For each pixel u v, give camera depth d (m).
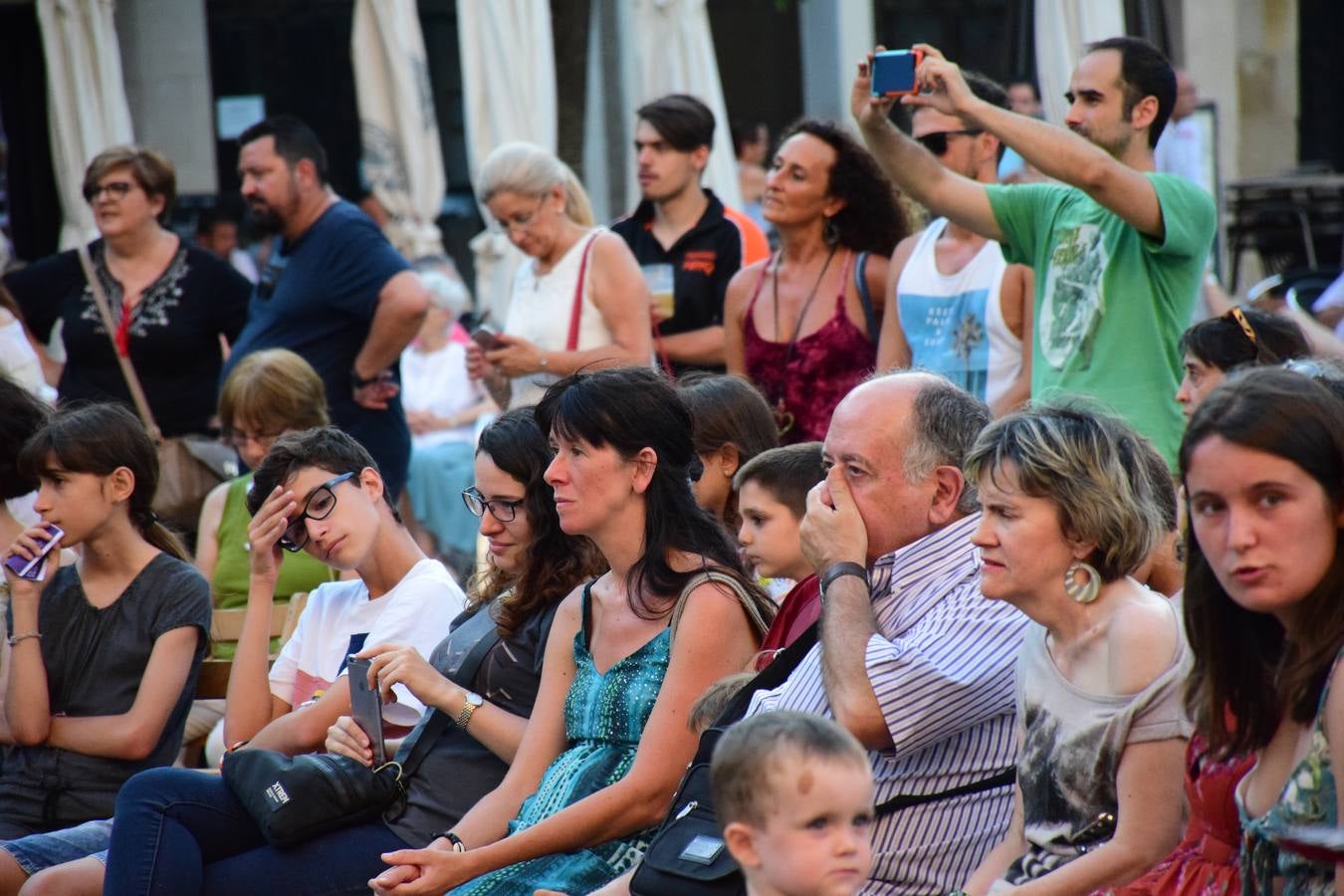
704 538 9.16
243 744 11.09
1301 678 6.08
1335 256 32.06
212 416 17.42
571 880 8.69
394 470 16.70
